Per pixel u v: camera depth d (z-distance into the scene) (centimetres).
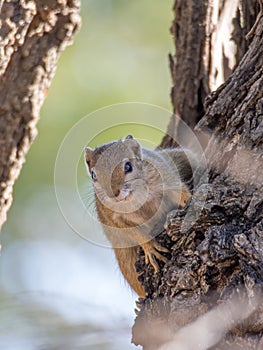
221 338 769
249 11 1105
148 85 1741
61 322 1003
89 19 1770
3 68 1026
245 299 743
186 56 1114
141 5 1789
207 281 797
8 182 1062
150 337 854
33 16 1025
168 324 830
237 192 831
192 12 1111
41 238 1736
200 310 795
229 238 800
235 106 895
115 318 1016
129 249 1020
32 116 1062
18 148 1062
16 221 1697
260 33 907
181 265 828
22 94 1048
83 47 1747
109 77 1731
